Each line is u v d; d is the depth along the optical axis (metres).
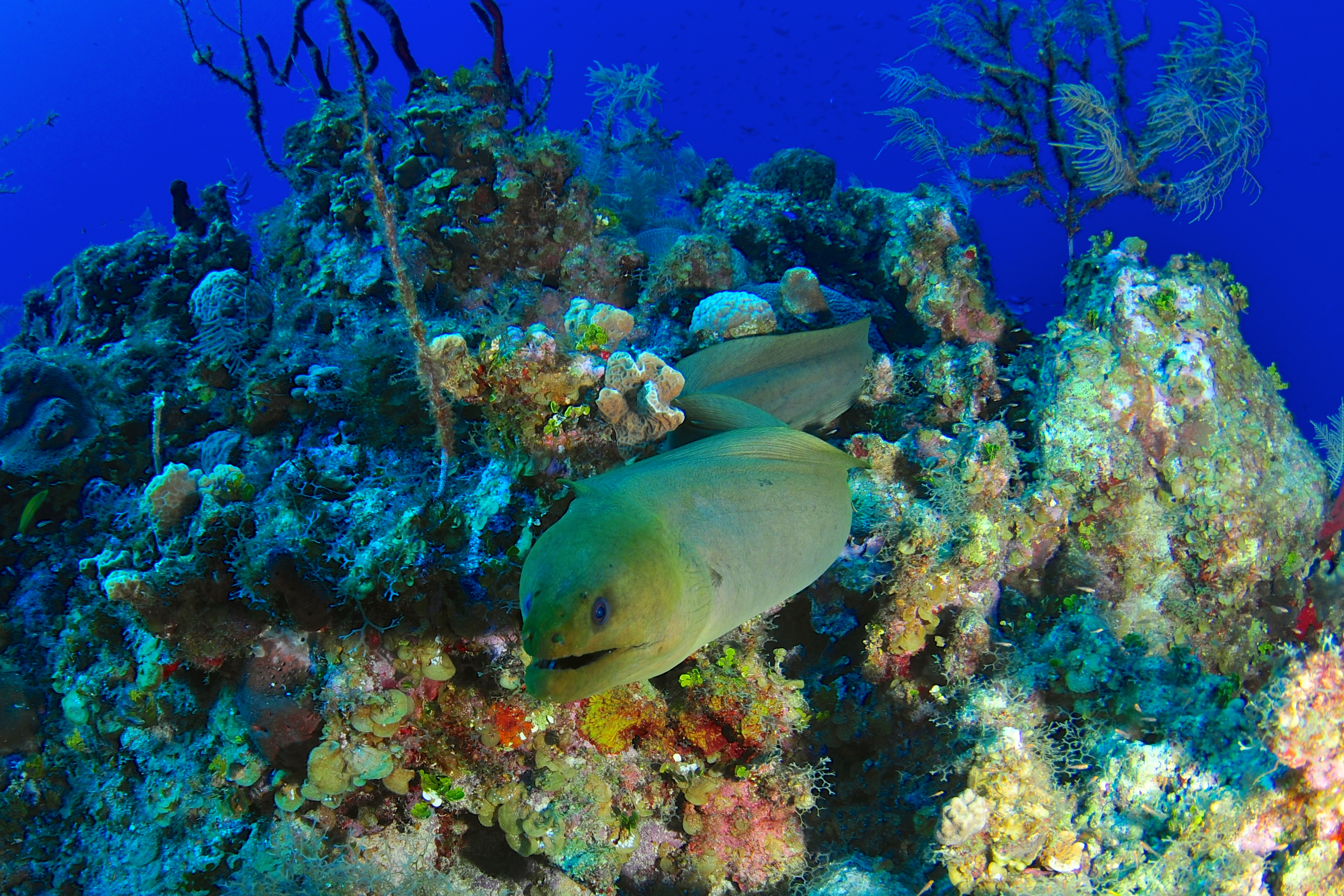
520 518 1.34
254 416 1.75
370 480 1.42
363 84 1.20
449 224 1.88
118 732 1.44
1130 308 1.68
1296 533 1.74
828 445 1.13
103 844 1.42
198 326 2.15
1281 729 1.24
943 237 2.07
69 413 1.89
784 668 1.60
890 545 1.50
